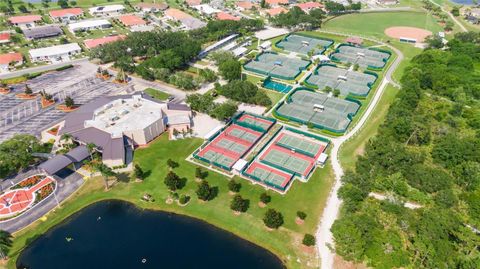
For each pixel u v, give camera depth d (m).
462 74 196.75
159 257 101.44
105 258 101.25
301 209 115.00
